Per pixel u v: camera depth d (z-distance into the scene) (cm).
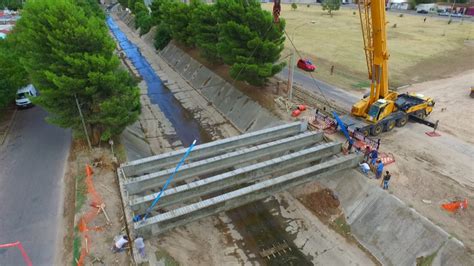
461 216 2016
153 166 2442
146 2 9944
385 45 2623
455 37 7275
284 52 5912
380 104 2770
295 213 2430
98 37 2670
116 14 12625
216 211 2150
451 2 11844
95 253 1872
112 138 3041
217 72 4697
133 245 1927
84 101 2759
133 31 9212
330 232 2248
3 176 2575
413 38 7125
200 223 2317
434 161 2561
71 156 2847
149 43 7612
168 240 2089
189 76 5272
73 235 2027
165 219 1941
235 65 3369
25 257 1897
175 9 5394
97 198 2278
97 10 6906
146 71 5788
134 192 2212
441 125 3153
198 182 2202
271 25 3394
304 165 2806
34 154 2883
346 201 2375
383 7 2420
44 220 2164
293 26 8581
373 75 2764
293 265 2058
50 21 2484
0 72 3098
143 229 1911
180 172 2312
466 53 5922
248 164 2986
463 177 2377
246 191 2164
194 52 5681
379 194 2234
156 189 2519
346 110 3431
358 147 2605
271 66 3341
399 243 2006
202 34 4544
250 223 2358
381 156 2562
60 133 3231
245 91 3972
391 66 5128
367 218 2211
